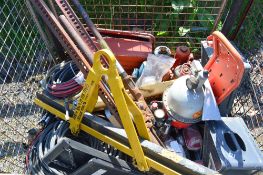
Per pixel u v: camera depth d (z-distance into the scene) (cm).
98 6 311
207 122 229
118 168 212
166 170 207
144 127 210
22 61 302
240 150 217
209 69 244
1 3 300
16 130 258
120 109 191
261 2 313
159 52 279
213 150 221
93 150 212
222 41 221
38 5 224
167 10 326
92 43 240
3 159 254
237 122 231
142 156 206
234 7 264
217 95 235
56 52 299
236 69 215
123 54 277
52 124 247
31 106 280
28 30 306
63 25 230
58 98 244
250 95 283
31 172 227
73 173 218
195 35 321
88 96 209
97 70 192
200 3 314
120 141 221
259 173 233
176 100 227
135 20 317
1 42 294
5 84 288
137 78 274
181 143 247
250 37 309
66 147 204
